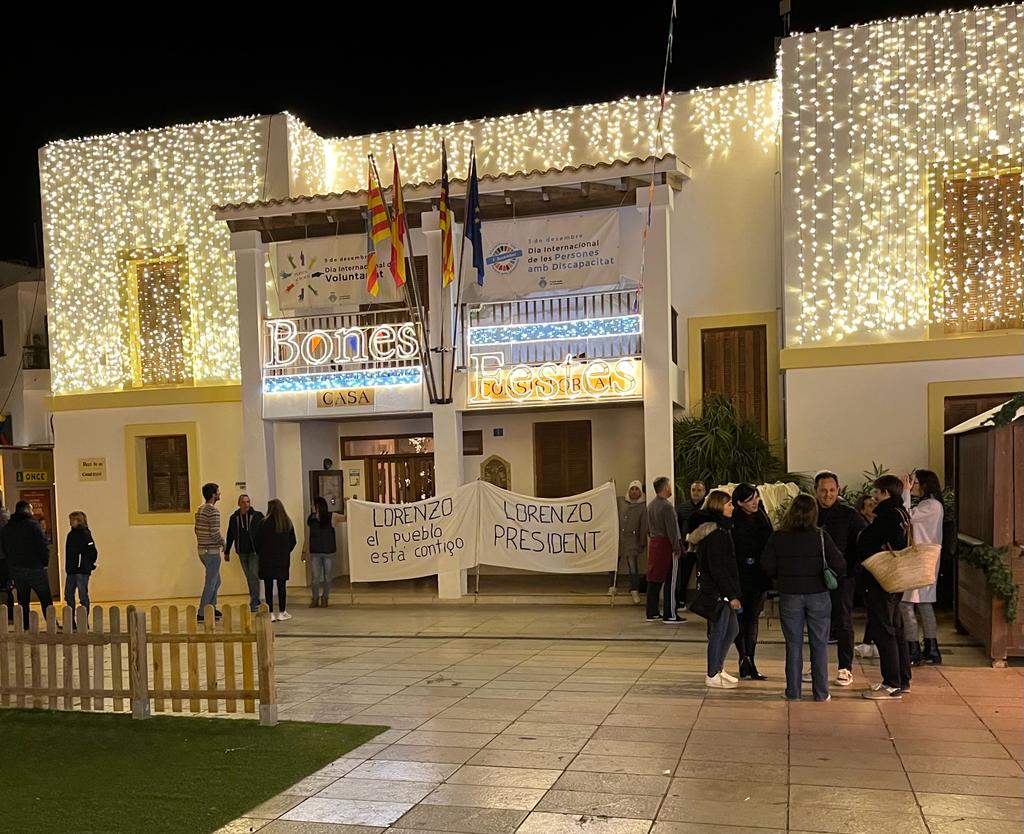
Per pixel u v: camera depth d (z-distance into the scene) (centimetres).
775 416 1444
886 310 1283
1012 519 830
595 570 1255
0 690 779
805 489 1238
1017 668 827
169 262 1598
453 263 1326
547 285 1309
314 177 1616
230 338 1570
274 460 1459
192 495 1565
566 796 522
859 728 643
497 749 616
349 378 1391
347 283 1405
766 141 1452
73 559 1329
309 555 1359
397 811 506
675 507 1299
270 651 690
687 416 1459
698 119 1480
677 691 769
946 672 817
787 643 730
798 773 549
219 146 1570
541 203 1362
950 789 517
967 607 950
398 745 632
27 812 515
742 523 816
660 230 1286
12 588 1345
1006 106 1241
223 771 580
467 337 1348
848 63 1296
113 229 1616
